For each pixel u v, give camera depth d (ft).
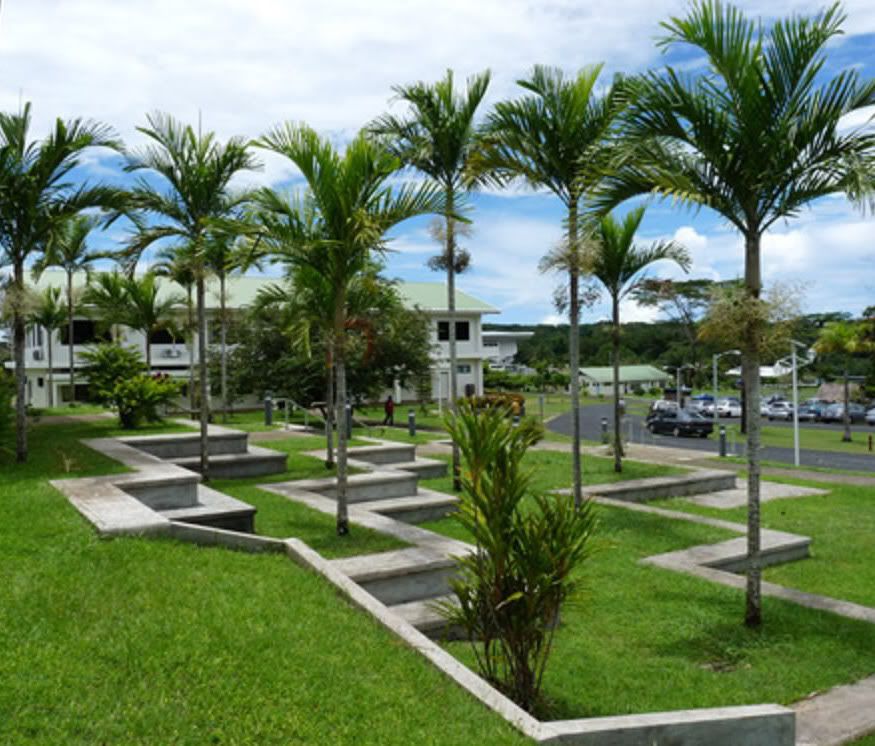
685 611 24.62
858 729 17.15
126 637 15.61
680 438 102.58
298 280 37.58
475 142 39.93
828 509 44.39
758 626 23.30
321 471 45.44
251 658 15.40
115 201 38.01
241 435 48.26
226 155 38.63
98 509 24.81
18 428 36.42
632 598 25.90
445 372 128.67
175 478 30.66
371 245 28.17
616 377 53.36
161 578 19.15
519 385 243.40
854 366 192.24
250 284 119.65
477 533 17.22
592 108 35.17
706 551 31.86
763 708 15.61
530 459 60.03
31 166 35.55
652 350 298.35
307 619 17.71
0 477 31.42
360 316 44.14
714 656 21.47
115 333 96.48
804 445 95.14
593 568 29.30
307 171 28.35
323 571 20.97
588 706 17.66
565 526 16.97
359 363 84.99
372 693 14.55
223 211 39.68
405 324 90.12
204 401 41.29
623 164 25.35
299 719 13.37
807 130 23.45
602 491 44.80
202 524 27.96
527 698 16.76
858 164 22.15
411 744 12.86
